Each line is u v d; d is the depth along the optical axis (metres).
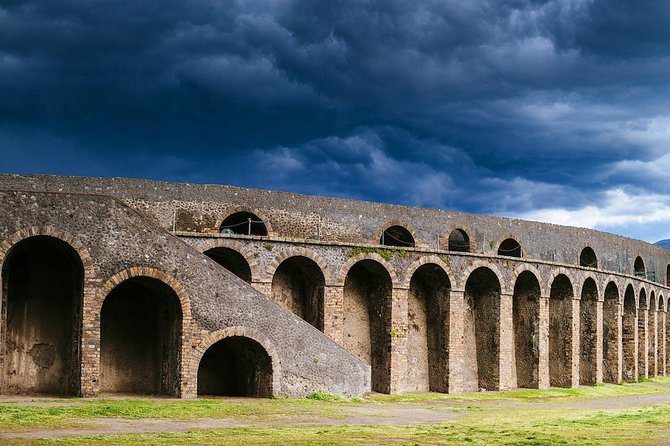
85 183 37.62
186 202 39.81
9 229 29.02
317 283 40.28
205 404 28.58
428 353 44.97
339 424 25.92
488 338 46.75
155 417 24.98
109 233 30.56
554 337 51.25
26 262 32.06
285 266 41.09
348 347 42.16
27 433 20.92
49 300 32.28
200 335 31.48
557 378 50.91
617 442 21.77
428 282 45.28
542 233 53.84
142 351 34.00
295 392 32.91
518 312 49.41
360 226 44.78
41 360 31.83
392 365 41.12
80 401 28.00
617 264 61.53
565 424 27.38
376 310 42.75
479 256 45.38
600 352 54.09
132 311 34.12
